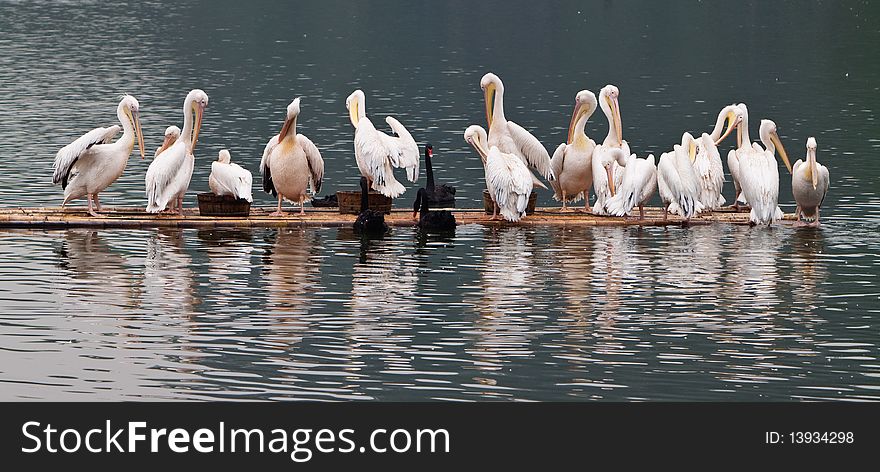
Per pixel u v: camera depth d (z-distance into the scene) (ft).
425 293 59.52
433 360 50.31
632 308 57.41
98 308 56.08
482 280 61.98
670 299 59.00
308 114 121.70
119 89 137.69
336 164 96.68
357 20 237.45
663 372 49.37
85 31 205.46
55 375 48.01
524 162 79.10
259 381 47.96
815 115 123.34
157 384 47.44
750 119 122.01
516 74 158.51
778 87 145.89
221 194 74.13
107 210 75.82
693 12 262.47
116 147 73.26
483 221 75.56
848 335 53.72
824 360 50.78
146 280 60.85
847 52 184.65
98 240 69.05
